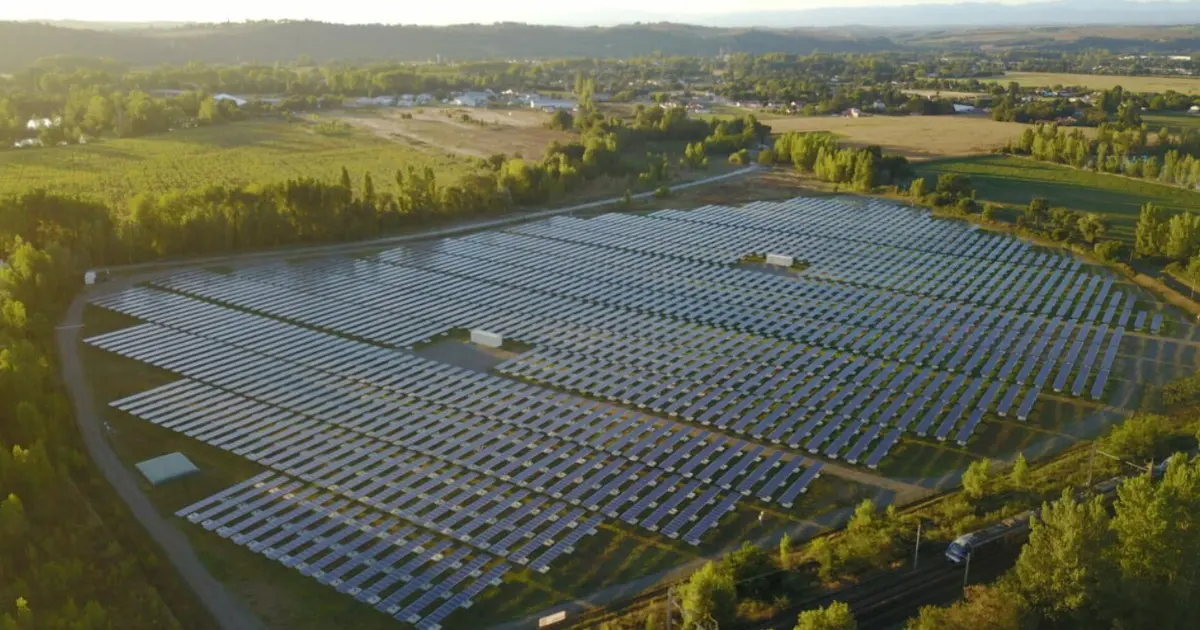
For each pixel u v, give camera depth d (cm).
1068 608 5559
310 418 8806
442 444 8344
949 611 5388
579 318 11900
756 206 18825
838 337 11269
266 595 6147
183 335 10856
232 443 8231
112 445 8162
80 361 10044
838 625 5138
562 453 8212
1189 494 5850
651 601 6162
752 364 10356
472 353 10738
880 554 6481
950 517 7156
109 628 5447
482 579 6353
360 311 11988
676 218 17712
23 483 6831
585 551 6756
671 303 12588
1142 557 5841
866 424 8806
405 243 15512
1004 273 14088
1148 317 12000
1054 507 5884
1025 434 8656
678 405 9212
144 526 6900
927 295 13025
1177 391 9212
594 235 16375
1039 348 10775
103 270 13200
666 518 7212
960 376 9962
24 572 6019
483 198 17700
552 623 5866
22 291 11081
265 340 10769
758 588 6200
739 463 8056
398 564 6544
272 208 15125
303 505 7244
